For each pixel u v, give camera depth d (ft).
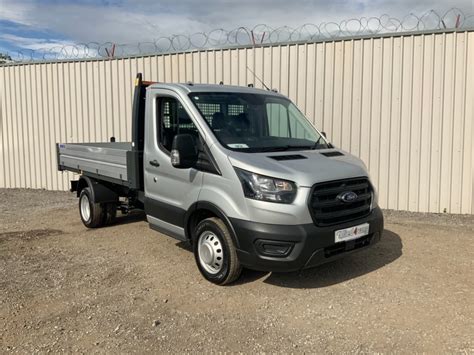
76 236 24.86
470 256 20.43
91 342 13.03
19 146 45.75
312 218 15.01
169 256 20.88
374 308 15.03
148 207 20.35
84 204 27.09
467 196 30.30
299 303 15.52
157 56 38.40
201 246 17.49
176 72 37.65
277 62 34.06
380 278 17.69
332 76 32.60
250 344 12.88
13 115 45.60
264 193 15.08
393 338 13.07
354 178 16.39
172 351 12.54
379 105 31.63
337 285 17.02
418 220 28.55
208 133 17.08
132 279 17.99
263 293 16.38
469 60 29.45
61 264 19.94
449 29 29.50
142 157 21.15
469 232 24.93
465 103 29.78
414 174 31.22
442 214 30.50
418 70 30.50
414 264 19.30
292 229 14.76
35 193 42.93
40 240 24.14
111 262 20.16
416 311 14.76
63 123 43.47
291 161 16.24
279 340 13.08
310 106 33.42
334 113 32.81
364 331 13.52
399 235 24.09
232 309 15.14
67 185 44.09
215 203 16.39
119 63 40.19
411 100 30.86
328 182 15.48
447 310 14.82
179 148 16.85
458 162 30.25
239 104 19.22
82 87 42.14
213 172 16.67
